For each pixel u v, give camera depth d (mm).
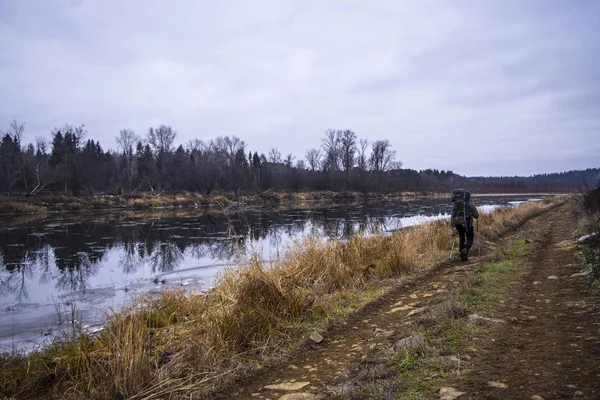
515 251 9961
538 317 4801
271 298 6164
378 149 92875
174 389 4090
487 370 3471
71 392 4328
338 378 3863
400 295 7031
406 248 9961
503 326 4547
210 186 54094
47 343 6531
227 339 5059
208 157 71375
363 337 5109
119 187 52312
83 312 8867
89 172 52656
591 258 7363
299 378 4121
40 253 16844
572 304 5176
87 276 12711
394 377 3564
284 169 73500
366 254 10219
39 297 10352
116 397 3988
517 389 3062
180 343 5035
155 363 4551
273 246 14852
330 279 7773
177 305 6797
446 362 3703
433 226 13742
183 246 18109
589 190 19469
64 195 45844
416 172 113062
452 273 8312
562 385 3031
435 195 88938
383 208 43344
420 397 3135
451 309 5176
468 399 2988
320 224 24625
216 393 4031
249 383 4188
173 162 63688
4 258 15797
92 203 41469
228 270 7586
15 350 6223
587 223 12312
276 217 30594
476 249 11203
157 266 13984
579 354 3568
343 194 70688
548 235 13445
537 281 6684
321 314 6242
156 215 34875
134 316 5602
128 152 73438
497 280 6852
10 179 45281
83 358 4820
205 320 5523
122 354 4344
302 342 5133
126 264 14492
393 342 4574
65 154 58688
